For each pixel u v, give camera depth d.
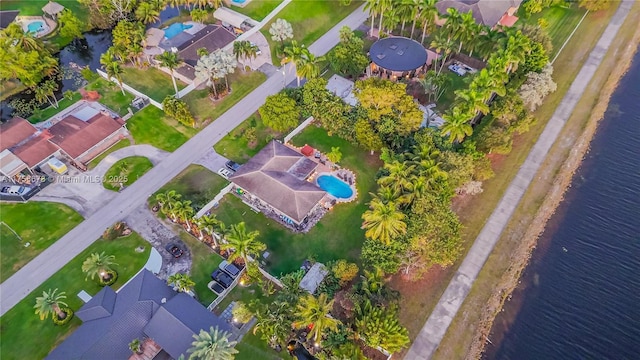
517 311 75.81
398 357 68.81
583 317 75.44
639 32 126.75
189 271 78.44
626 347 72.25
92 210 87.12
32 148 92.06
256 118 104.62
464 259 80.44
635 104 108.81
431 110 105.69
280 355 68.69
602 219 87.81
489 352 71.31
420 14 116.19
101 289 75.31
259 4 133.75
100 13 127.81
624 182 93.62
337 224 85.25
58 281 77.12
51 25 129.00
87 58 122.56
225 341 62.56
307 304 63.69
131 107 106.31
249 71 116.12
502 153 93.25
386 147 92.75
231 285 75.56
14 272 78.12
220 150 98.12
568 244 84.38
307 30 128.25
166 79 114.00
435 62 112.56
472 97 89.25
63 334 70.94
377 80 96.62
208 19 132.75
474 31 109.44
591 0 128.00
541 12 132.38
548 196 90.19
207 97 109.19
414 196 77.75
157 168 94.44
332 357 65.00
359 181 92.25
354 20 132.38
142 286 71.69
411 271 76.56
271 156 90.56
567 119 103.94
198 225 78.88
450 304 75.06
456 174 82.38
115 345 65.69
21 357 68.50
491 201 88.75
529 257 82.31
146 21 127.00
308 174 90.19
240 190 90.12
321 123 103.06
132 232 83.75
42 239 82.62
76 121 97.75
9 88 111.00
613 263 81.88
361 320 66.06
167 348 65.56
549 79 101.62
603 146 99.94
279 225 84.88
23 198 88.19
